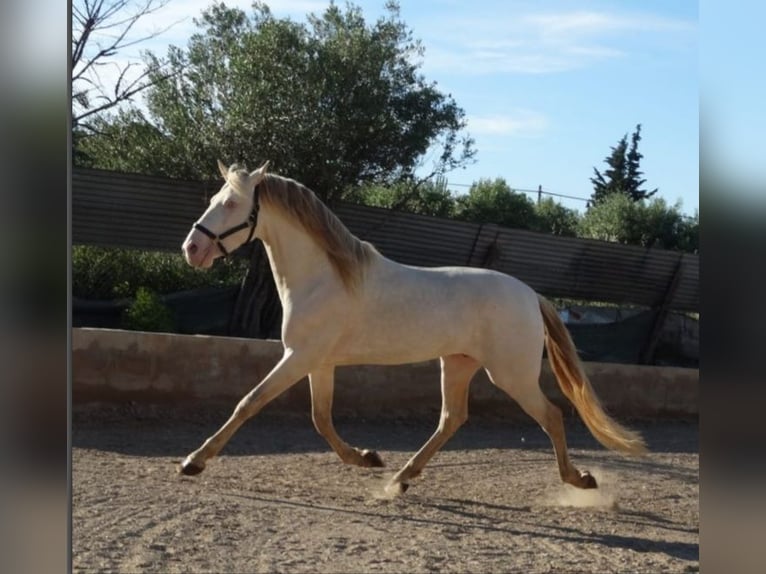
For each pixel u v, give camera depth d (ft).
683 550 14.69
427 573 12.25
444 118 45.85
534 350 18.31
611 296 43.91
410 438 27.25
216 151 41.11
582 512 17.76
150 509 15.20
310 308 17.25
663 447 28.99
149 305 34.78
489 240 40.04
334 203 37.60
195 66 43.50
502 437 28.86
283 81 41.19
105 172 33.42
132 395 26.37
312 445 24.82
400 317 17.62
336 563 12.53
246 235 17.48
